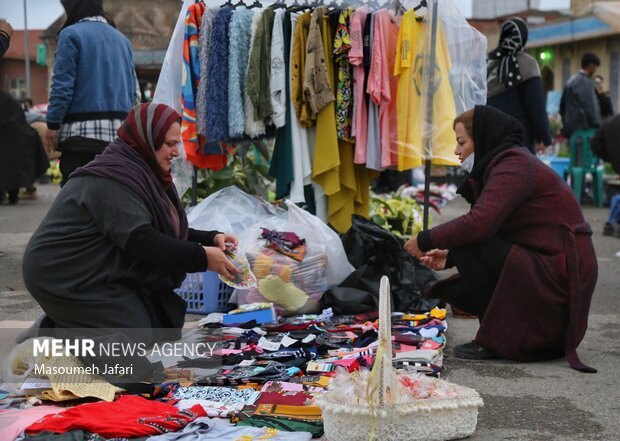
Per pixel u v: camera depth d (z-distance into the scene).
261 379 3.65
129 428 3.01
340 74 5.60
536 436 3.13
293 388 3.54
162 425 3.06
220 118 5.54
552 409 3.45
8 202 12.46
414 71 5.66
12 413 3.23
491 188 4.07
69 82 5.75
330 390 3.04
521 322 4.12
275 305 4.97
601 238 9.03
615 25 15.58
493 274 4.20
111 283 3.58
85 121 5.82
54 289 3.53
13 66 38.69
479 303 4.29
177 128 3.73
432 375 3.78
